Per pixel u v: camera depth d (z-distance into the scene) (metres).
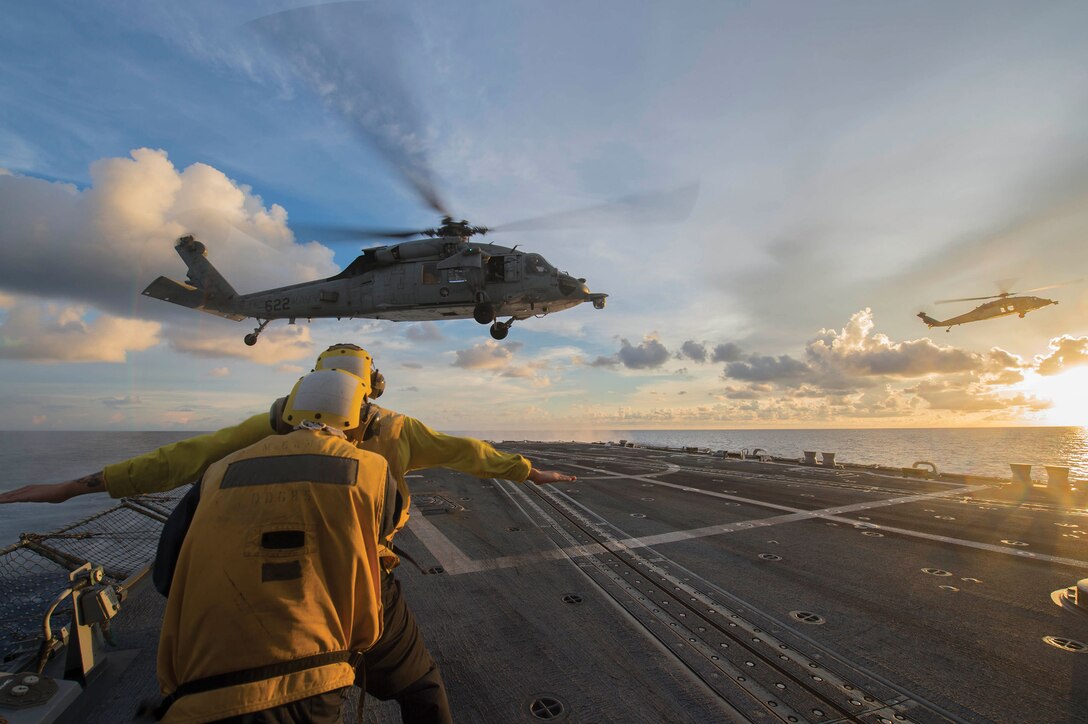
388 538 1.83
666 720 3.04
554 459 21.30
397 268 16.03
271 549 1.30
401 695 1.94
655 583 5.47
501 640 4.09
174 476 1.71
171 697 1.27
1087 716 3.08
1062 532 7.84
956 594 5.14
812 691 3.37
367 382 1.97
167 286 17.88
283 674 1.25
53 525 18.28
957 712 3.13
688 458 22.28
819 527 8.16
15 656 3.78
